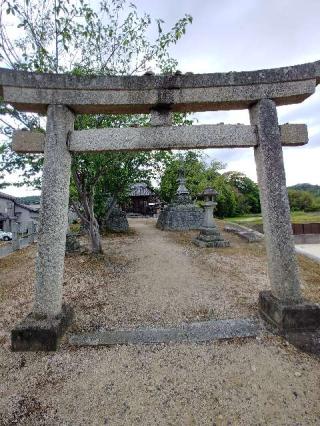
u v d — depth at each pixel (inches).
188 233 581.6
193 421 97.0
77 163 290.8
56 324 140.8
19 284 254.5
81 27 239.1
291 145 163.3
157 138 158.1
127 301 207.6
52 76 150.7
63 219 153.1
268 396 107.3
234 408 102.2
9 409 103.7
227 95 158.1
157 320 174.9
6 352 137.7
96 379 118.2
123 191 493.7
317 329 145.4
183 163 705.0
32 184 310.8
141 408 102.8
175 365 126.2
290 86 157.6
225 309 187.9
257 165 165.3
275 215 154.3
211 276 268.4
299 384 113.2
